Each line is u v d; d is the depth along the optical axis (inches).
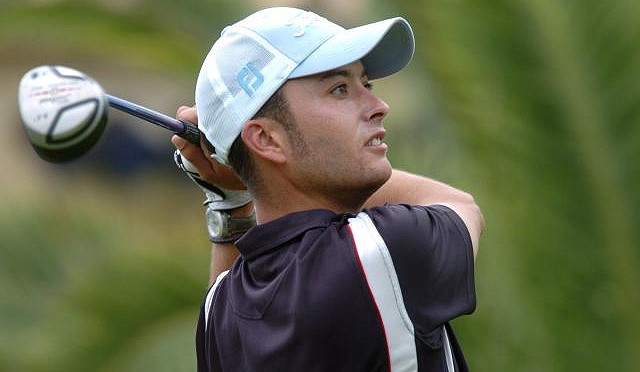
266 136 352.5
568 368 687.7
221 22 886.4
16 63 1638.8
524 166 674.2
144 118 369.4
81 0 875.4
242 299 356.2
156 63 926.4
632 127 657.6
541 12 655.8
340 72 350.6
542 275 682.2
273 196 360.2
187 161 390.6
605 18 650.8
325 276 337.1
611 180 663.8
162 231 847.1
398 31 365.4
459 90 679.1
